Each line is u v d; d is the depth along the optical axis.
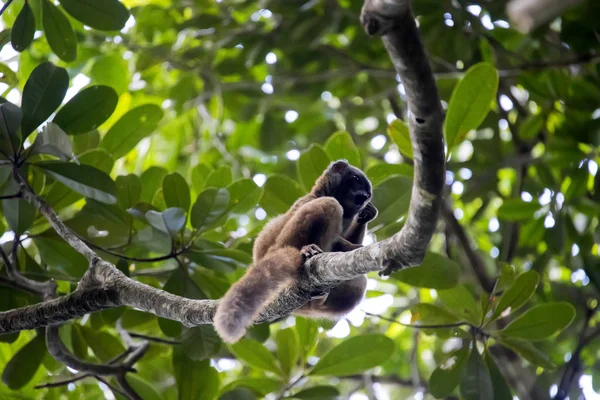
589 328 13.28
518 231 13.54
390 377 14.23
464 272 14.18
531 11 3.38
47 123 7.83
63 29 9.50
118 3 9.31
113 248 9.47
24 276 9.28
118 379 8.98
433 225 5.46
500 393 8.82
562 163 12.48
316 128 16.28
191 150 17.19
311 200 8.59
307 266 6.88
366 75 15.78
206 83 15.56
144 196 10.38
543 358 8.98
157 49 14.79
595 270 11.91
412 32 4.23
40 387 8.97
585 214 12.46
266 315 7.25
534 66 12.73
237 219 11.83
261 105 15.85
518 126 14.98
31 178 8.90
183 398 9.56
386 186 9.10
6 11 12.20
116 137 9.72
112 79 14.57
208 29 14.98
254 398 9.20
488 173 13.83
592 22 11.68
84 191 8.23
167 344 9.87
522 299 8.77
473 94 6.27
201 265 8.87
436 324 9.20
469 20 12.73
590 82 12.70
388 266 5.95
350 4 13.84
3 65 10.04
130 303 7.26
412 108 4.76
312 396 9.67
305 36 13.57
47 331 8.38
